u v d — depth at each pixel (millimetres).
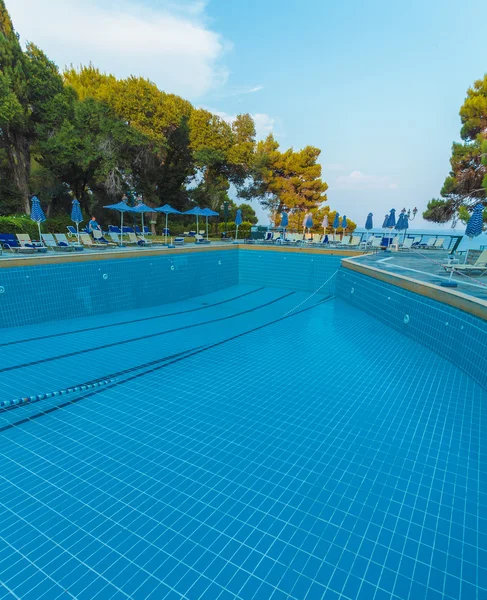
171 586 1813
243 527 2205
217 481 2641
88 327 7266
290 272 13117
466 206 16469
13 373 4699
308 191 25266
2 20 15836
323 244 15734
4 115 14117
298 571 1909
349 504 2416
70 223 15812
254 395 4180
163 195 21000
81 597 1752
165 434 3293
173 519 2262
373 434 3334
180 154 20297
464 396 4180
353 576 1883
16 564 1925
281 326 7750
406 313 6895
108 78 21469
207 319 8445
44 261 7234
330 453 3020
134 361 5293
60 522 2223
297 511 2346
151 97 18250
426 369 5070
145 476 2686
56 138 15969
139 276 9508
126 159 17516
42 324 7262
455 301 5258
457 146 16047
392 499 2473
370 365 5254
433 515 2326
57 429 3355
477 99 14867
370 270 8766
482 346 4465
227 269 13320
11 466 2773
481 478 2715
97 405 3857
